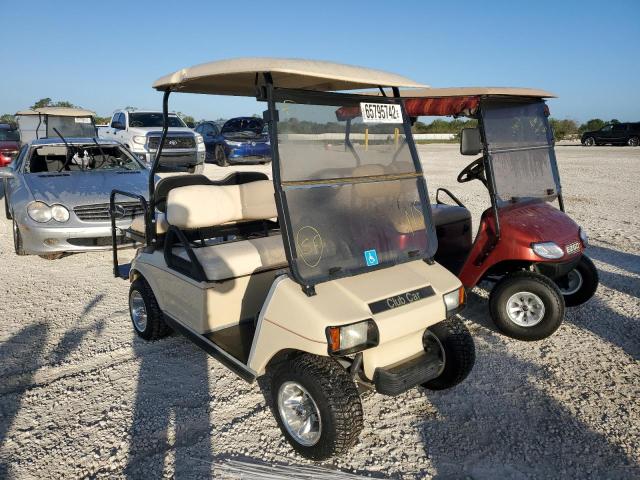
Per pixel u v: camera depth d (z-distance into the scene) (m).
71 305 4.96
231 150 16.36
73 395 3.41
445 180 13.47
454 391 3.47
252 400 3.37
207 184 4.56
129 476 2.67
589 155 20.95
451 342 3.15
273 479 2.66
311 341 2.49
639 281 5.53
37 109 10.66
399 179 3.13
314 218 2.74
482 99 4.15
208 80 3.38
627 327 4.42
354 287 2.73
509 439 2.98
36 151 7.20
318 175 2.80
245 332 3.45
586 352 3.99
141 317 4.24
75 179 6.71
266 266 3.61
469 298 5.15
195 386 3.54
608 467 2.74
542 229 4.09
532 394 3.44
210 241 4.25
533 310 4.08
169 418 3.17
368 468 2.75
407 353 2.96
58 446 2.90
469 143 4.10
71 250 5.95
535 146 4.62
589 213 9.08
